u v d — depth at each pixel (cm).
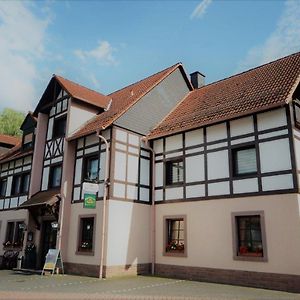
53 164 1565
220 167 1196
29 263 1486
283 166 1037
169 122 1476
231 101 1304
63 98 1609
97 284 1048
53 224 1383
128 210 1320
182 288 988
